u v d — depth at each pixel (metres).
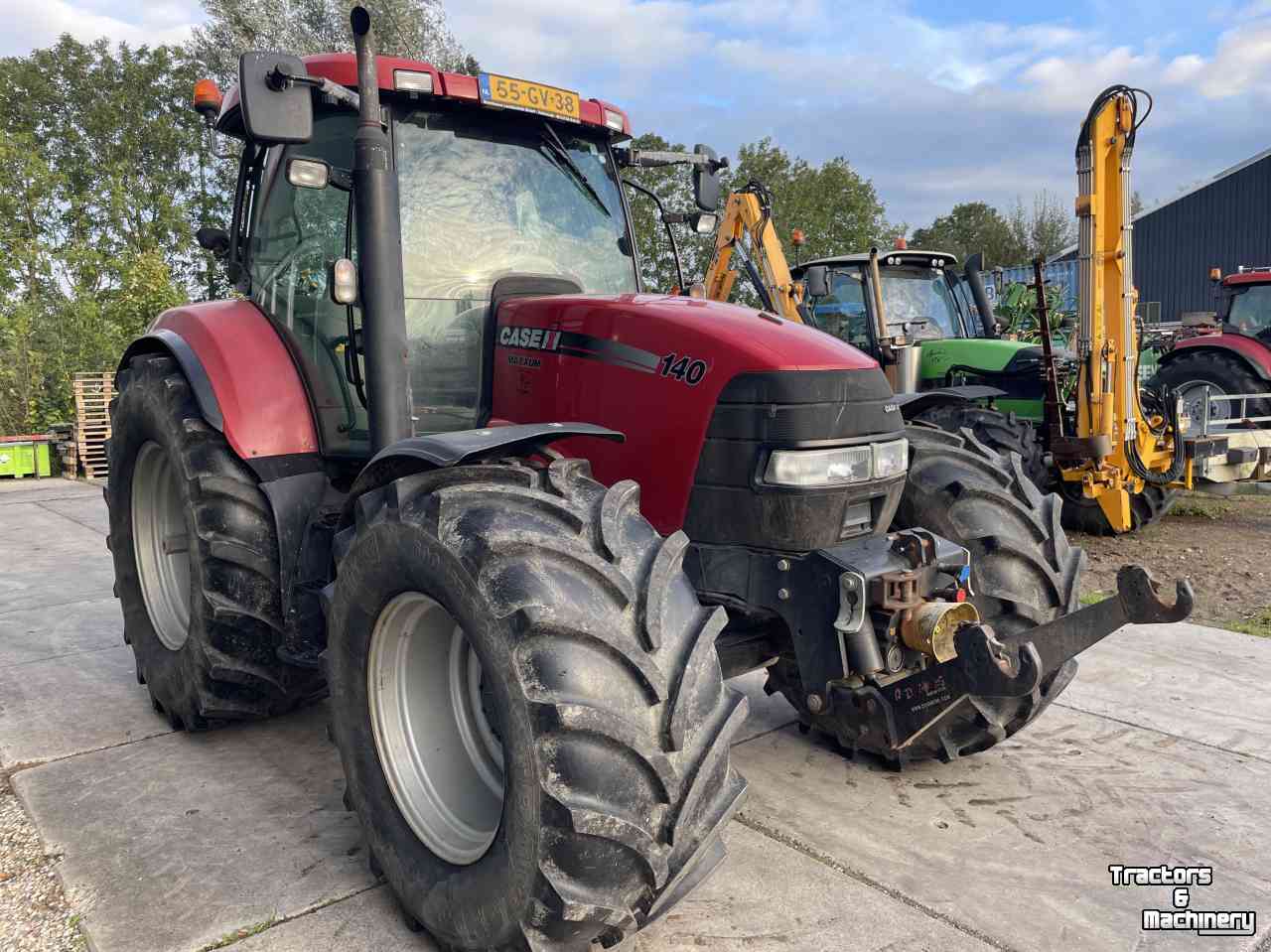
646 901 1.87
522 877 1.83
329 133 3.00
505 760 1.88
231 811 2.82
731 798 1.98
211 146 3.65
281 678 3.13
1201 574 6.00
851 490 2.45
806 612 2.40
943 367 7.48
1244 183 26.28
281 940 2.18
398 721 2.35
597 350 2.68
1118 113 5.87
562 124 3.23
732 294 7.89
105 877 2.45
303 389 3.15
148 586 3.62
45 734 3.43
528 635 1.83
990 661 2.18
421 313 2.91
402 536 2.11
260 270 3.38
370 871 2.48
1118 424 6.25
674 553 2.05
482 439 2.12
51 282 24.12
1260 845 2.57
